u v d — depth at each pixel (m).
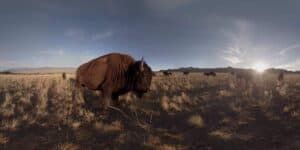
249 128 8.30
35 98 14.98
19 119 9.77
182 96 13.52
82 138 7.61
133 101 12.79
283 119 9.12
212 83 23.33
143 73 10.38
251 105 11.69
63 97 15.01
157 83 22.67
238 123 8.89
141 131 8.23
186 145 6.91
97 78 11.21
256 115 9.91
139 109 11.37
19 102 13.72
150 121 9.19
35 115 10.47
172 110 11.27
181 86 20.38
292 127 8.14
